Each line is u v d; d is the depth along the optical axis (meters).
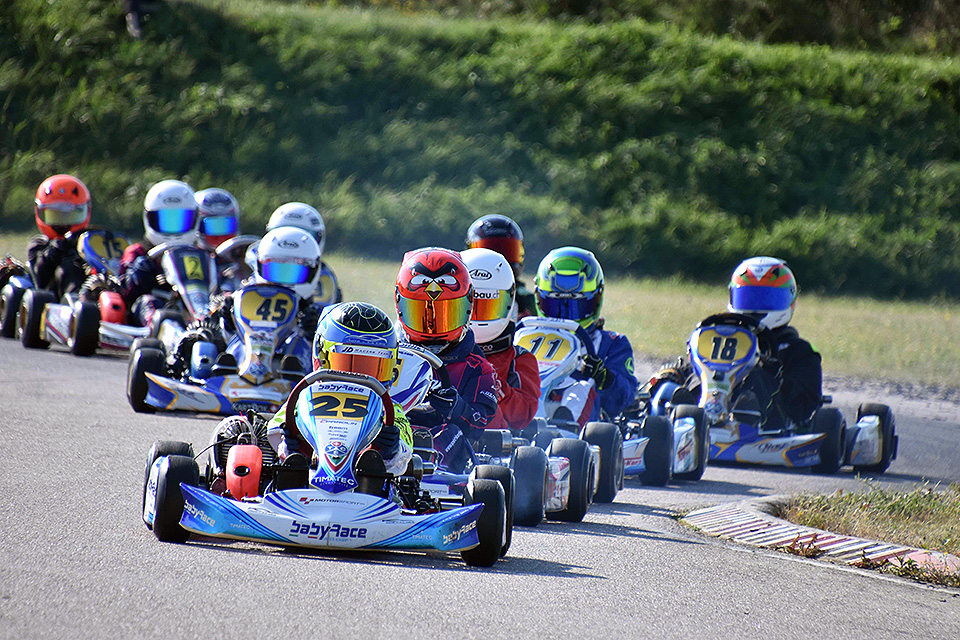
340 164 129.88
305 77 137.88
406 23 151.25
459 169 132.25
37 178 118.19
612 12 165.88
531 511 24.30
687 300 100.06
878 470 39.66
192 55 136.25
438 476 22.31
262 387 36.41
